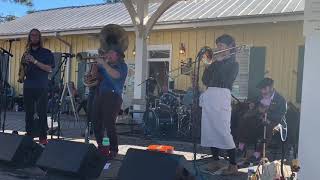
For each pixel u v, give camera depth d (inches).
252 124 269.7
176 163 173.2
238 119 297.1
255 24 474.3
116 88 242.7
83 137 359.9
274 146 296.7
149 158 179.3
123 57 245.3
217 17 472.7
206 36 511.2
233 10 497.0
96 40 605.3
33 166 242.1
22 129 400.8
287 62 455.5
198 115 234.5
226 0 545.0
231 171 232.2
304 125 175.6
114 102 243.0
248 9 485.7
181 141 364.5
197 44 517.7
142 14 439.5
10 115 550.9
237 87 484.1
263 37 471.2
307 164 175.2
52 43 655.1
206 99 229.3
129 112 465.1
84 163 203.5
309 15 174.2
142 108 440.8
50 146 216.7
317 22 172.7
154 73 549.6
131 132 411.5
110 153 248.4
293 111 279.1
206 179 203.9
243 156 278.2
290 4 466.3
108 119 244.4
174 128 406.3
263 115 246.2
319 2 172.1
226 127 227.8
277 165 201.2
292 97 450.3
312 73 174.2
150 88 456.4
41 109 290.7
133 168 180.9
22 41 681.6
